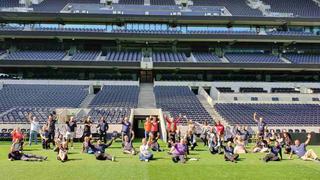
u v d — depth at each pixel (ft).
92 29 172.04
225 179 44.70
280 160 61.11
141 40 170.30
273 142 81.20
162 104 131.03
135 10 181.37
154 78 166.40
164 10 182.50
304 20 169.58
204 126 89.56
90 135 72.08
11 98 133.90
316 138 93.04
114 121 103.81
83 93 145.28
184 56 169.68
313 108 131.54
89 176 45.32
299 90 157.17
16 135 61.16
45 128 72.49
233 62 159.63
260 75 168.86
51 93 142.31
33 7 177.68
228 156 59.88
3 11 163.22
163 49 176.55
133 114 117.39
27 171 48.21
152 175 46.60
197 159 60.64
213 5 192.54
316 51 178.60
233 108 129.59
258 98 144.15
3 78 160.25
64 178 43.96
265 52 177.68
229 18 169.07
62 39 169.58
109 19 169.99
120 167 52.06
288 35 166.50
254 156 66.44
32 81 154.30
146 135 77.36
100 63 156.35
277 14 181.37
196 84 158.30
